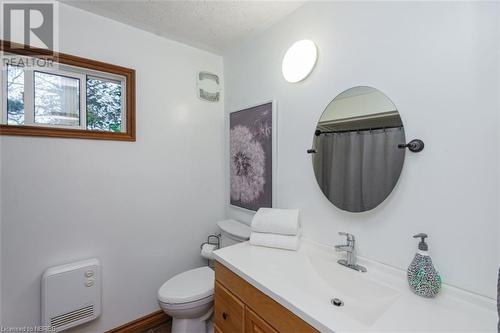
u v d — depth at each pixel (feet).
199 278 5.09
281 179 4.97
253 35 5.68
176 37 5.80
